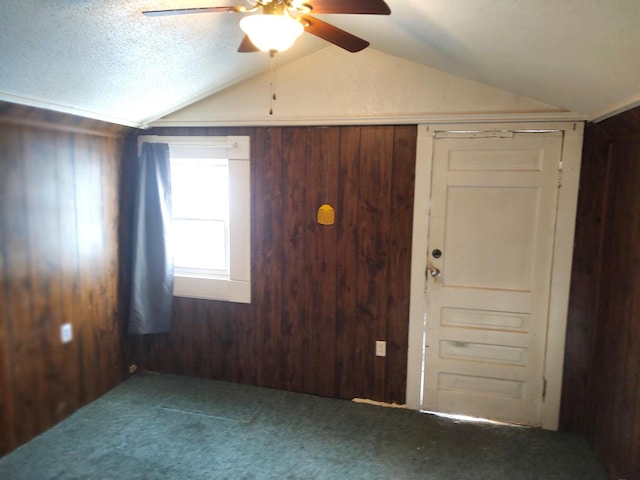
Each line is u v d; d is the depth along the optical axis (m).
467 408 2.96
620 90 1.83
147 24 1.99
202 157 3.25
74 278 2.86
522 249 2.77
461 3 1.55
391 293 2.99
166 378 3.46
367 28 2.37
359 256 3.02
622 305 2.27
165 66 2.46
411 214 2.90
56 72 2.17
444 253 2.89
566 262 2.68
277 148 3.09
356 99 2.90
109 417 2.87
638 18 1.22
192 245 3.45
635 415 2.05
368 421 2.88
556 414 2.79
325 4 1.45
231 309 3.34
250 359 3.34
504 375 2.87
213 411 2.97
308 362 3.21
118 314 3.30
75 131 2.79
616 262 2.37
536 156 2.68
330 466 2.42
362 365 3.11
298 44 2.70
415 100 2.81
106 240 3.13
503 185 2.75
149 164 3.24
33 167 2.50
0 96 2.15
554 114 2.59
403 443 2.64
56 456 2.45
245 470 2.37
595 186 2.60
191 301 3.42
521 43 1.75
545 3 1.33
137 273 3.27
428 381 3.00
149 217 3.29
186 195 3.41
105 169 3.08
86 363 3.00
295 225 3.12
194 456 2.48
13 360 2.46
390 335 3.03
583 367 2.73
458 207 2.84
